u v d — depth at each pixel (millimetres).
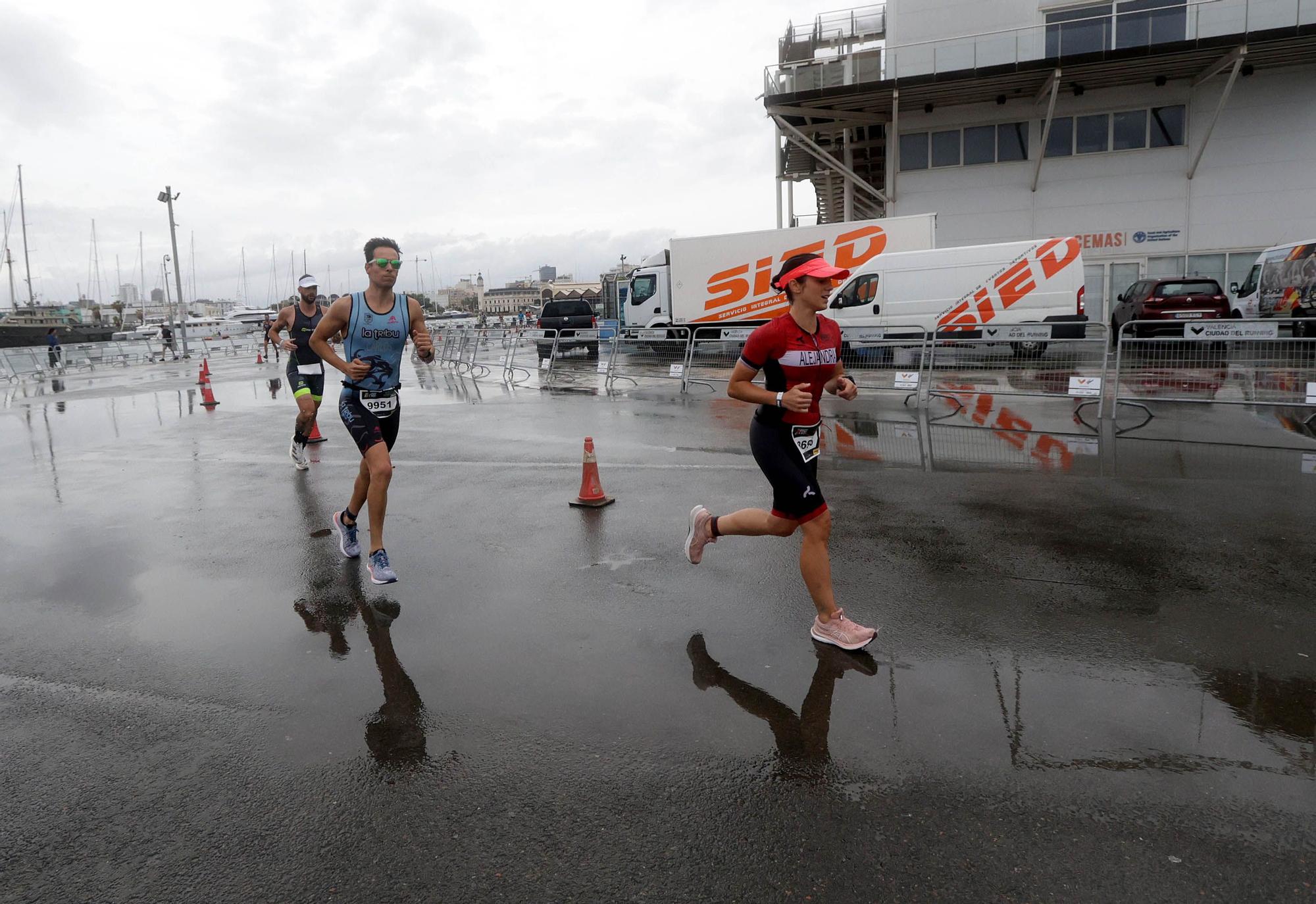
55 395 17375
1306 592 4109
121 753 2924
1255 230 23750
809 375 3496
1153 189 24344
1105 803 2482
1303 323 12211
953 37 24359
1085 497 6141
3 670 3619
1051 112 23094
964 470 7258
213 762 2848
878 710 3070
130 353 33594
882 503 6113
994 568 4598
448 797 2607
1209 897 2092
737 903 2123
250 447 9461
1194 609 3943
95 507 6582
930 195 25922
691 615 4031
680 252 21391
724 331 15625
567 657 3598
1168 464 7289
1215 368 10406
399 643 3795
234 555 5230
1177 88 23734
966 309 16766
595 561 4902
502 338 34969
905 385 11984
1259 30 21156
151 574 4891
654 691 3270
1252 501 5906
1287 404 9367
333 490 7031
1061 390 11789
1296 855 2238
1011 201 25406
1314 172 23125
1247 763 2670
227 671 3553
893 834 2371
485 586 4531
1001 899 2107
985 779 2619
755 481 6906
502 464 7961
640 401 13328
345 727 3062
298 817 2527
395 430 4930
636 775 2699
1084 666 3383
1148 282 19938
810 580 3627
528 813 2516
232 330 74125
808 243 20078
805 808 2498
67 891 2232
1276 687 3164
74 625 4117
